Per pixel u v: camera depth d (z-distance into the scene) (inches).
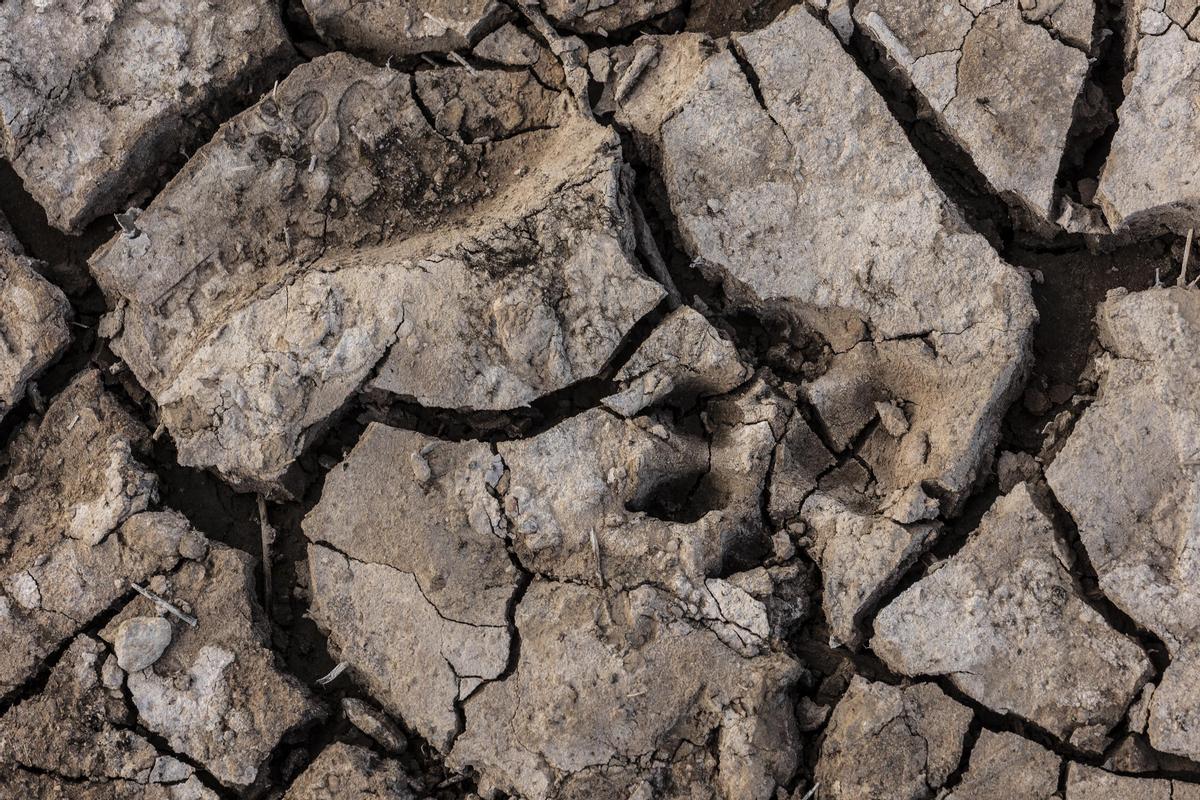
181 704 107.9
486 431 112.1
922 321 108.2
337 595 108.3
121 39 120.3
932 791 97.8
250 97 122.7
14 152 121.3
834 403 110.4
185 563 111.8
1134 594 99.1
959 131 110.1
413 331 109.3
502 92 119.0
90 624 112.0
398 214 117.6
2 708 113.1
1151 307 103.9
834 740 100.3
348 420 114.5
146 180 123.3
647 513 107.1
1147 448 101.6
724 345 108.8
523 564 106.3
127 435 117.0
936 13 111.2
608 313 108.7
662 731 100.3
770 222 112.3
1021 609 100.2
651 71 117.7
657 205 118.0
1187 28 106.3
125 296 119.6
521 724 102.6
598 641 101.9
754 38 114.3
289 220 118.0
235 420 112.0
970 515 107.0
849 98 112.0
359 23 121.0
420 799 106.2
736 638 101.1
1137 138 106.6
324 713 108.6
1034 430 109.3
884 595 104.2
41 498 117.3
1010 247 114.5
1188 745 95.3
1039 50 108.6
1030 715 98.8
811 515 105.7
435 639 105.8
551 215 109.9
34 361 118.9
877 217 110.0
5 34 120.1
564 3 118.3
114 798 107.0
